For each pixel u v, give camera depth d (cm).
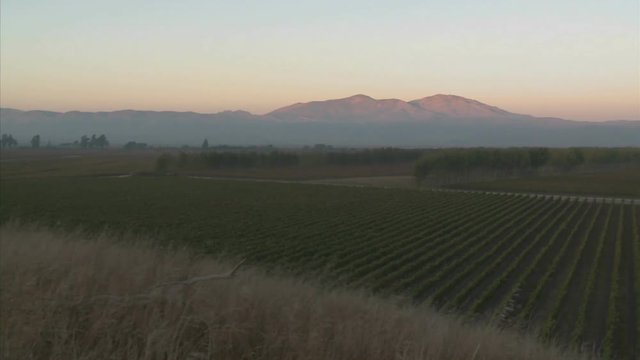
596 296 2370
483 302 2173
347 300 904
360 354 565
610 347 1564
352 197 6638
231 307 594
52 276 671
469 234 4006
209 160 12306
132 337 518
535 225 4538
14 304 549
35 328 492
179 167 12275
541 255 3228
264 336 545
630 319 2031
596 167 12212
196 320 544
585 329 1886
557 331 1838
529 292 2423
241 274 893
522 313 1889
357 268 2748
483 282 2594
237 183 8519
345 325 625
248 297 654
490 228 4266
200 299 620
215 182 8644
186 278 777
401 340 592
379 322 670
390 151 14638
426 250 3347
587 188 8400
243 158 12688
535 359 876
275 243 3319
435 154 9781
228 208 5281
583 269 2942
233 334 541
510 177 10462
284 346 542
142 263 841
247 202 5900
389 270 2731
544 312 2095
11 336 485
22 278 635
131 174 10544
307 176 10819
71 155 19425
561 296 2205
